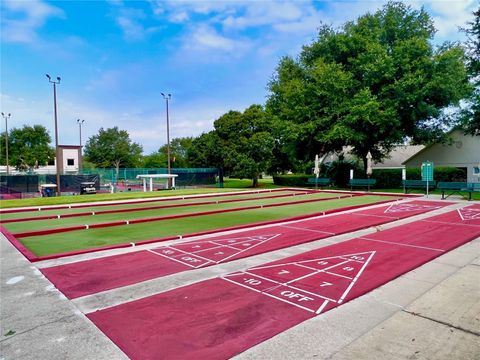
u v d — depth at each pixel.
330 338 3.90
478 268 6.57
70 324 4.35
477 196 21.06
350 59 29.06
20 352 3.67
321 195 24.30
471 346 3.69
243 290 5.49
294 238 9.44
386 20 29.67
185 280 6.04
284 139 34.00
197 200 21.92
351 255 7.58
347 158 43.22
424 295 5.19
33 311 4.78
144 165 76.50
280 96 38.28
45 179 37.97
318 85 30.00
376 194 24.03
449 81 25.12
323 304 4.89
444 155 30.70
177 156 78.00
